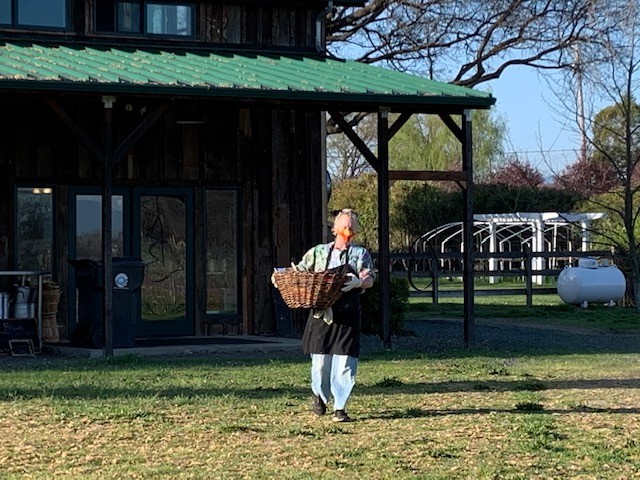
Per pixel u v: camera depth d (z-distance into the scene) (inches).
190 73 679.1
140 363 609.0
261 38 797.2
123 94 628.4
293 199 807.1
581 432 384.8
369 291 807.7
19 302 706.8
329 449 352.5
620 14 1168.2
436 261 1196.5
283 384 509.4
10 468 327.3
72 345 691.4
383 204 693.9
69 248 754.2
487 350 693.9
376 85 692.1
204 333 786.8
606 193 1450.5
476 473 318.3
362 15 1213.1
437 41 1213.1
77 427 391.5
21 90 607.8
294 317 781.3
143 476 315.3
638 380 536.1
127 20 770.8
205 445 359.9
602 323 952.9
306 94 652.1
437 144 2571.4
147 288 774.5
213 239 793.6
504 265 1775.3
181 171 783.1
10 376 542.6
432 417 414.9
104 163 638.5
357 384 513.7
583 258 1203.9
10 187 738.2
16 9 743.7
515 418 411.5
